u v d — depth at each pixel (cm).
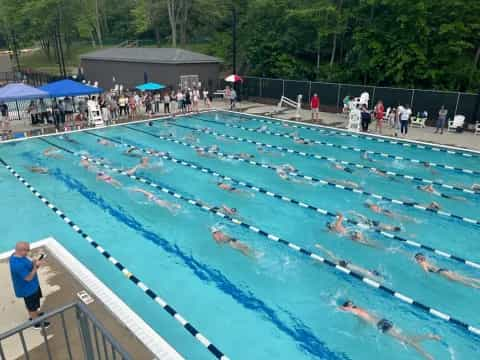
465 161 1562
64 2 5000
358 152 1702
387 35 2731
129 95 2716
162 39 6025
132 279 819
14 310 649
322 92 2577
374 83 3055
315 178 1403
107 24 6769
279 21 3538
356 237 987
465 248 940
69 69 5144
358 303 744
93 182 1375
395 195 1250
